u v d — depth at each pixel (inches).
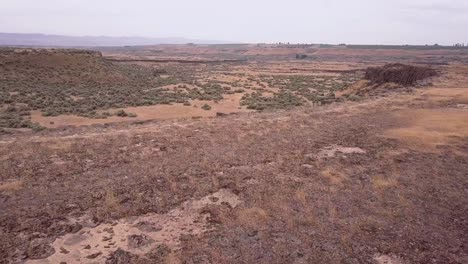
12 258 343.9
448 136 849.5
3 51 2650.1
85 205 462.3
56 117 1327.5
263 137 840.3
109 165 623.5
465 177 587.8
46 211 442.6
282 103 1825.8
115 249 366.0
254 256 355.6
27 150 704.4
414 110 1219.9
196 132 891.4
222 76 3607.3
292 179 565.9
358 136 859.4
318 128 949.2
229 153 705.0
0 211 441.4
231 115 1235.2
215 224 420.8
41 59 2716.5
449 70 2834.6
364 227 414.3
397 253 363.9
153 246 373.1
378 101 1470.2
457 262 350.9
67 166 611.8
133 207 458.0
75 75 2664.9
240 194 505.7
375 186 541.6
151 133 880.9
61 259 345.7
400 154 711.1
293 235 395.9
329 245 376.8
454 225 426.9
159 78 3240.7
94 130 943.0
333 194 510.9
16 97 1759.4
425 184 556.1
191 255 353.4
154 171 595.5
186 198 491.2
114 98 1891.0
